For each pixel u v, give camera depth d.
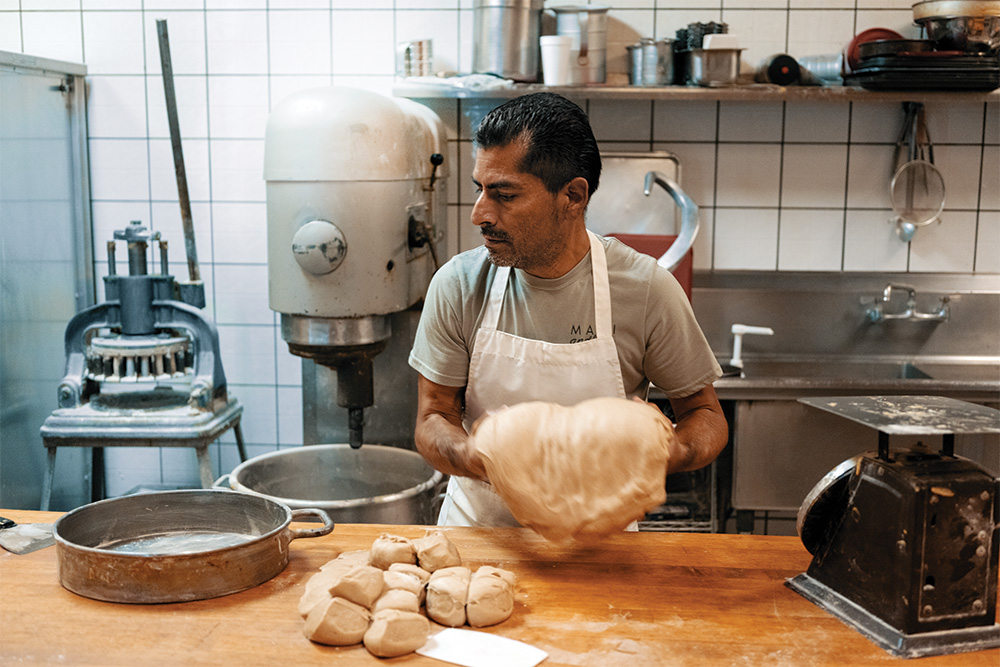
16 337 2.73
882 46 2.62
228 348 3.13
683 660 1.09
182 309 2.58
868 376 2.89
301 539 1.46
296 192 2.20
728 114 2.96
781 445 2.56
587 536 1.24
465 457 1.34
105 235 3.11
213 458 3.20
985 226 2.97
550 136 1.34
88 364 2.59
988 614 1.14
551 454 1.23
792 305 2.93
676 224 2.97
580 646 1.12
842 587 1.22
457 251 3.06
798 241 3.02
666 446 1.25
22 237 2.73
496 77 2.75
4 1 3.01
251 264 3.08
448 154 2.98
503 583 1.19
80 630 1.15
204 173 3.05
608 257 1.55
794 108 2.94
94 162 3.07
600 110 2.98
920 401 1.24
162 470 3.21
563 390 1.54
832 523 1.25
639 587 1.29
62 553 1.25
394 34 2.96
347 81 2.99
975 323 2.91
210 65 3.00
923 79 2.57
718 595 1.27
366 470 2.54
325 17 2.96
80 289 3.10
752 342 2.95
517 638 1.14
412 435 2.84
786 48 2.92
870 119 2.94
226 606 1.22
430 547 1.29
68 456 3.04
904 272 3.01
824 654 1.11
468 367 1.61
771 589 1.29
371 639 1.10
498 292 1.55
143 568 1.21
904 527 1.11
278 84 3.00
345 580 1.14
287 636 1.14
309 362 2.85
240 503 1.45
